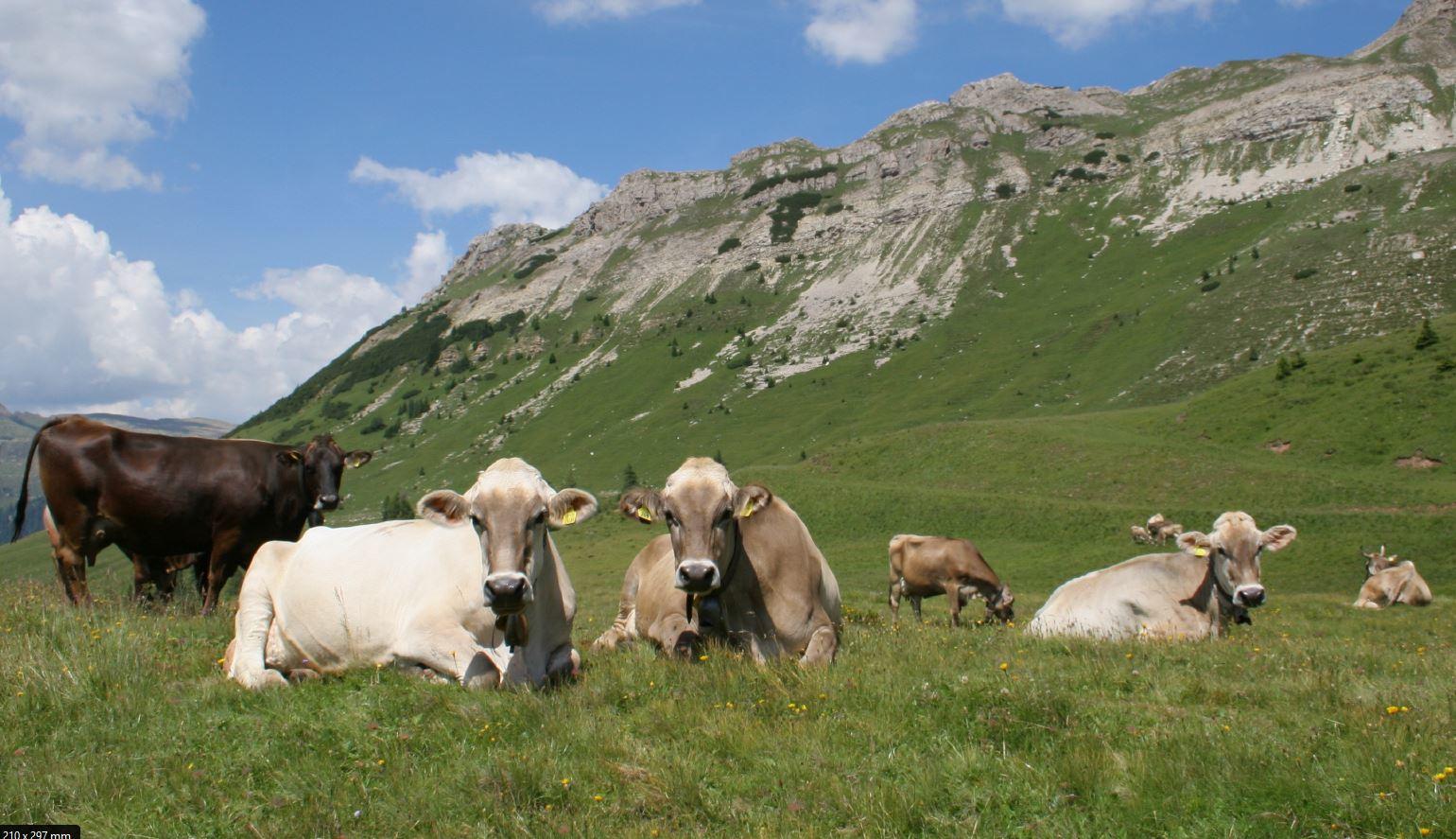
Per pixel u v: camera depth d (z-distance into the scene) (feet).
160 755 19.43
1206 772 17.48
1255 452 248.52
